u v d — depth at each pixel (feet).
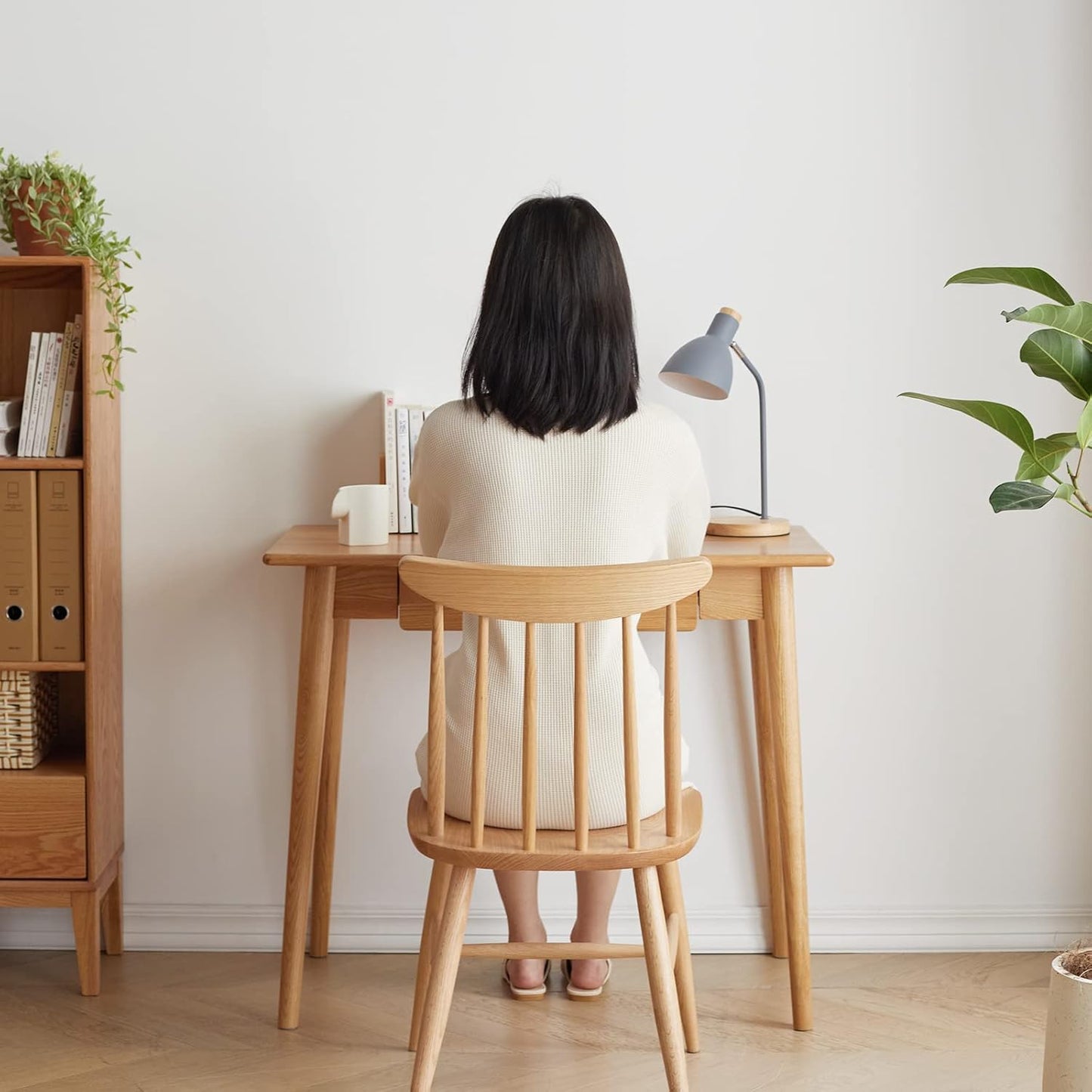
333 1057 6.48
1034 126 7.71
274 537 7.87
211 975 7.60
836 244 7.78
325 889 7.84
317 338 7.77
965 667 8.00
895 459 7.89
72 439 7.17
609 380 5.48
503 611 5.08
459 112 7.68
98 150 7.66
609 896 7.03
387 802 8.01
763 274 7.79
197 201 7.69
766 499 7.41
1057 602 7.96
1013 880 8.10
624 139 7.72
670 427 5.69
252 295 7.74
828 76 7.71
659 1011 5.46
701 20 7.68
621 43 7.68
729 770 8.05
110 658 7.58
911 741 8.04
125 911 8.00
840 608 7.97
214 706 7.95
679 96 7.70
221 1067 6.36
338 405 7.80
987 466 7.88
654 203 7.75
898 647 8.00
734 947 8.05
